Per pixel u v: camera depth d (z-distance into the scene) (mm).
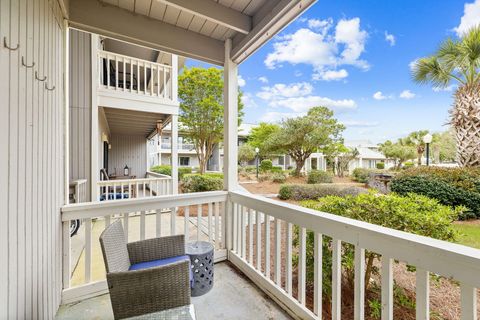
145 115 6926
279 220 2078
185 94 9953
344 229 1474
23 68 1271
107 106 4953
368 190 1809
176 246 2049
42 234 1562
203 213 5441
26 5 1306
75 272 2621
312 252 2223
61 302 2057
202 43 2852
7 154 1105
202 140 10383
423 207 1333
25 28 1297
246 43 2531
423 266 1095
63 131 2135
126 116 7082
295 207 1902
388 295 1241
